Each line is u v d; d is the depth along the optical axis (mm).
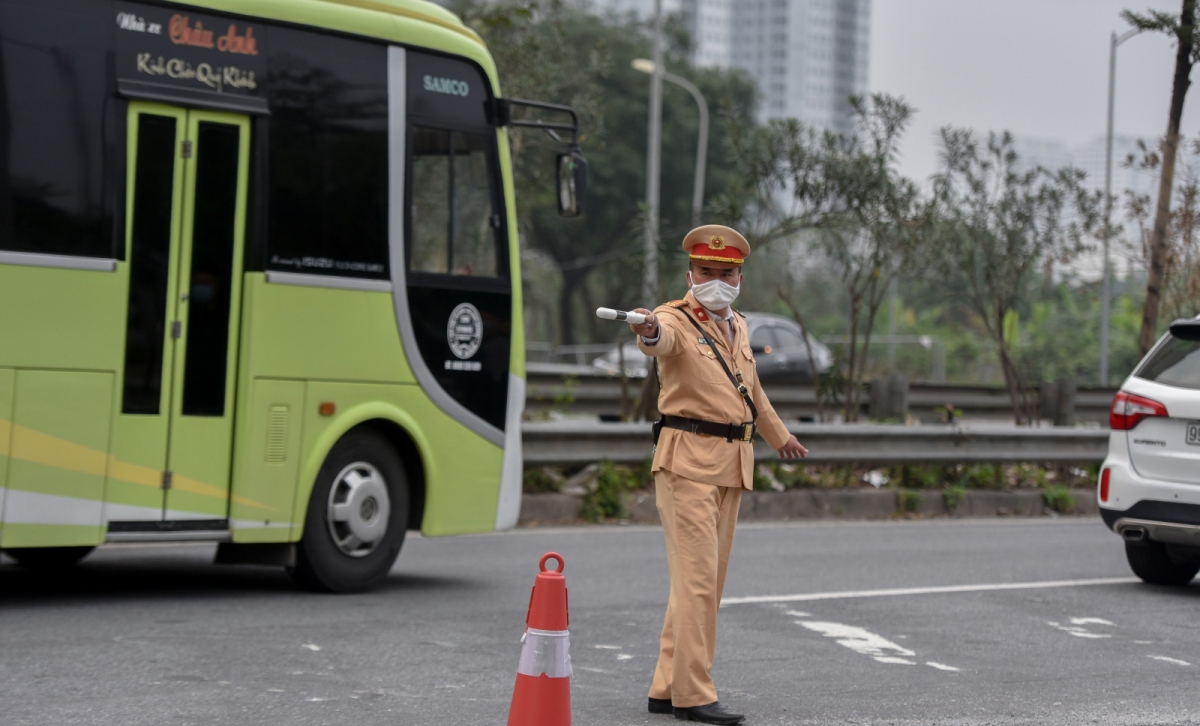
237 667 7711
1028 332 42594
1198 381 11242
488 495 11219
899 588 11227
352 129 10414
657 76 44094
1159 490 11211
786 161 19500
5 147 9047
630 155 59219
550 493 15352
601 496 15352
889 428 17016
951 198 21000
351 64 10453
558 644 5820
